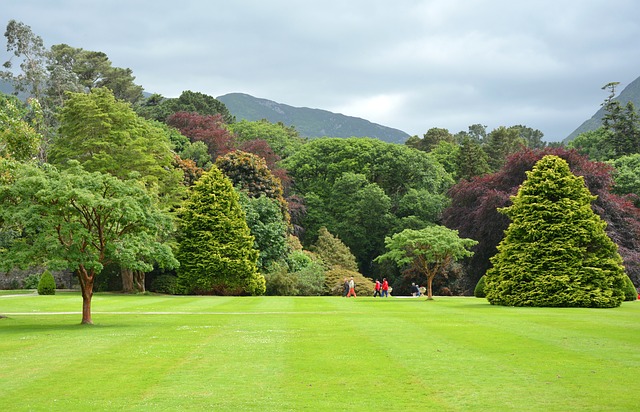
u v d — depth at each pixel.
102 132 51.41
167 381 13.22
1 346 18.36
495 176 60.72
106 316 29.14
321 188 82.19
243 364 15.09
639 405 10.90
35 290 55.00
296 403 11.27
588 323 23.69
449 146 99.19
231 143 83.75
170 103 95.69
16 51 74.31
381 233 75.69
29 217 23.05
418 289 52.50
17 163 27.02
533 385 12.52
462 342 18.50
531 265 35.06
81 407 11.11
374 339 19.33
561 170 37.22
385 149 82.50
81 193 22.70
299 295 54.44
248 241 52.34
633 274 49.91
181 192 54.31
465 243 43.28
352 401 11.38
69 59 98.69
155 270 55.25
